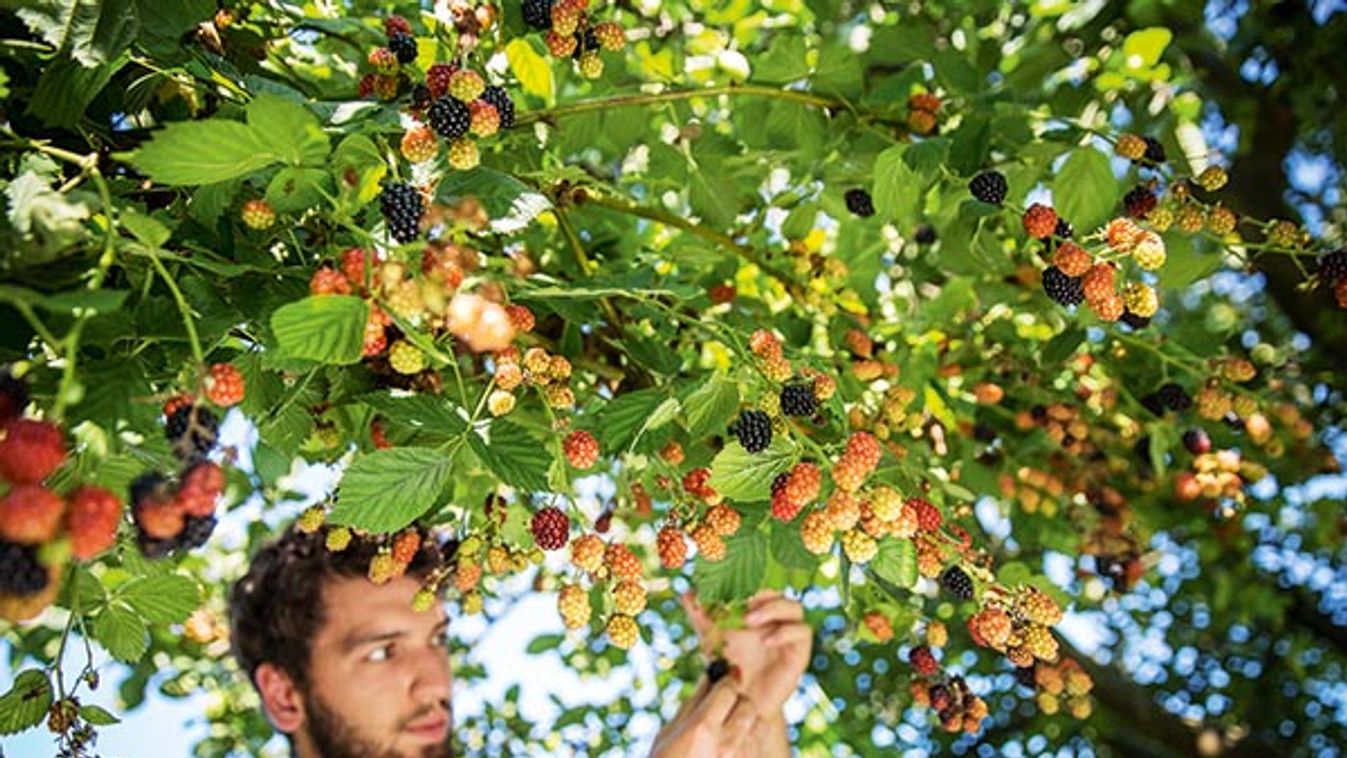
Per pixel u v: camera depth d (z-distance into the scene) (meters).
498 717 5.33
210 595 4.76
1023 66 3.37
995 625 2.05
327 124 2.05
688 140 2.99
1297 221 4.90
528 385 2.25
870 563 2.06
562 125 2.94
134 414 1.71
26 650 4.14
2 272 1.58
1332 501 5.39
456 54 2.21
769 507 2.39
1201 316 5.56
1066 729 6.59
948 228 3.11
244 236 2.05
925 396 3.26
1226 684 7.14
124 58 2.02
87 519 1.36
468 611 2.54
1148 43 3.17
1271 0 4.41
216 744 5.26
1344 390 4.98
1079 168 2.34
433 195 1.95
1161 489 4.42
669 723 3.25
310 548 3.26
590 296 2.23
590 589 2.90
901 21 3.73
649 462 2.39
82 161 1.85
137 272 1.88
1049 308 3.26
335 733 3.21
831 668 6.32
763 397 2.05
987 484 3.50
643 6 3.30
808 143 2.94
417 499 1.96
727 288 3.02
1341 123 4.66
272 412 2.20
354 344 1.67
